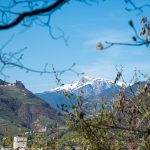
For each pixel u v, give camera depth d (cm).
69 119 1041
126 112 1023
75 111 1044
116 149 1084
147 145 1020
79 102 1058
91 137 1061
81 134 1082
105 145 1097
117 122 1027
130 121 1008
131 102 1027
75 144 1206
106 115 1023
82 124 1009
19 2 317
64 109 1052
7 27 313
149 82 1032
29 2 317
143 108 1016
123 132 1047
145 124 960
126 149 1077
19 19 314
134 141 1050
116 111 1027
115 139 1084
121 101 1014
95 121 1012
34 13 317
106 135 1080
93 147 1101
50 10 320
